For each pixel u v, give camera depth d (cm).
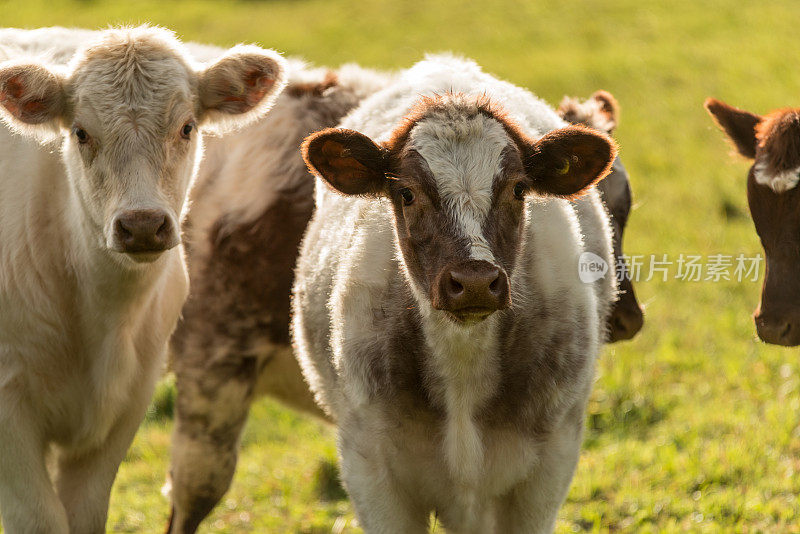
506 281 730
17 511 917
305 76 1184
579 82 3862
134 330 960
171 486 1194
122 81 862
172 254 977
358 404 857
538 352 843
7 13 5100
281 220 1120
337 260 907
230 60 919
